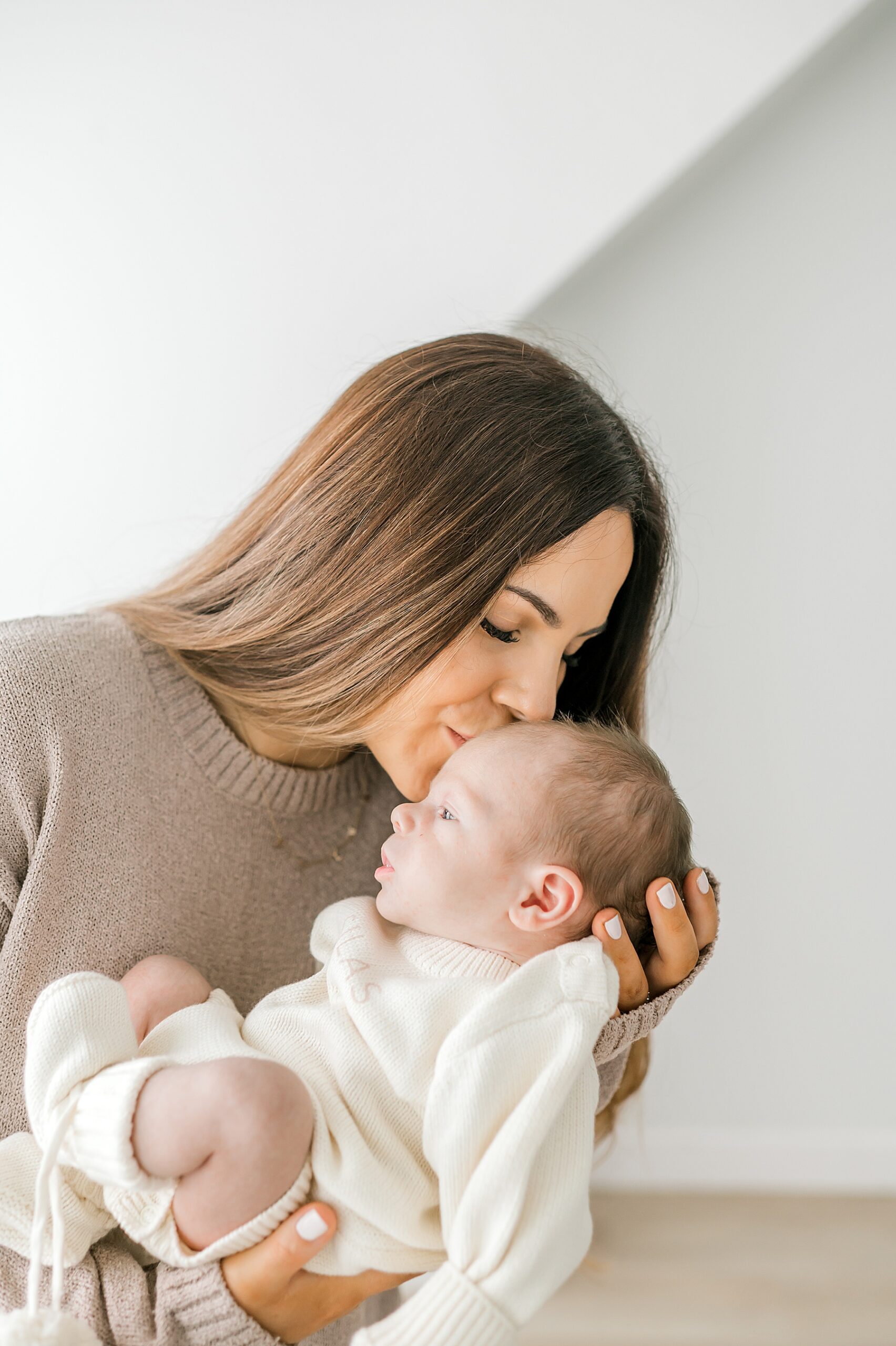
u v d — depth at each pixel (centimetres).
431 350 106
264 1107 77
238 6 180
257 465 192
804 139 211
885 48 205
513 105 184
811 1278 213
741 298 216
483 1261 76
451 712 102
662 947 98
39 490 192
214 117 182
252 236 186
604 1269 215
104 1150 76
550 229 186
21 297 186
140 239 185
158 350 188
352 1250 80
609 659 124
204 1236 79
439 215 187
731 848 235
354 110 184
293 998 95
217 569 108
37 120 180
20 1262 84
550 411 101
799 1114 247
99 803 97
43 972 93
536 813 97
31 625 101
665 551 117
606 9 182
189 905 103
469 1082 81
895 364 216
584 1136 84
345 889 116
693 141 182
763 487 222
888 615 223
